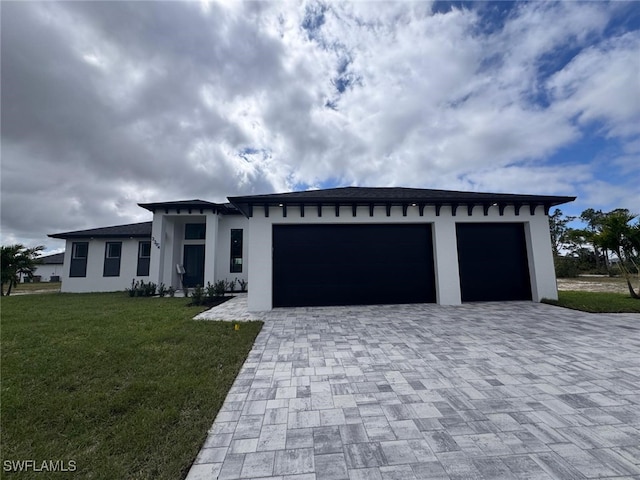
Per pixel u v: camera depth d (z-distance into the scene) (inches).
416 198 349.4
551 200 363.6
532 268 371.2
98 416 107.4
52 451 87.7
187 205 546.6
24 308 363.6
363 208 363.9
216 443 93.0
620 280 753.0
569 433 95.7
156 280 542.6
